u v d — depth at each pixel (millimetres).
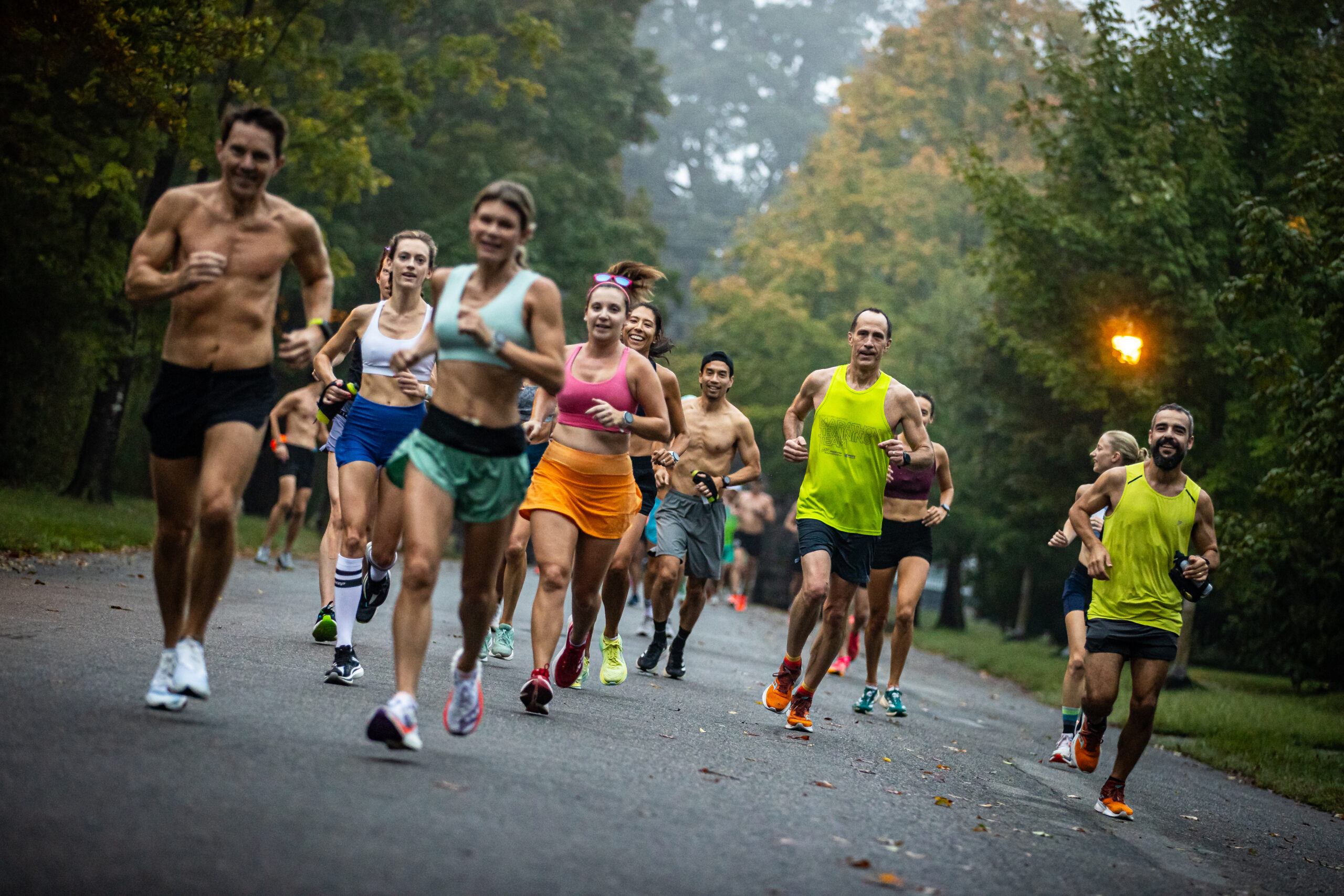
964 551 67688
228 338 9484
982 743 18297
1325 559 33000
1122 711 26172
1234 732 22828
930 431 65250
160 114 30438
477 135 61656
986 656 40906
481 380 9367
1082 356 37250
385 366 13891
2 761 7379
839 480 14547
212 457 9305
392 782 8164
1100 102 36281
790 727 14938
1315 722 25641
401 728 8789
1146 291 35750
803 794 10609
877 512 14719
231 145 9438
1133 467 13109
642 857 7395
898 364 68062
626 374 12906
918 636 52531
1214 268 35312
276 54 37594
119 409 41188
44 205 35938
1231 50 35406
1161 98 36031
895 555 19438
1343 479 22750
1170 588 12836
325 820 7012
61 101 36062
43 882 5559
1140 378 35562
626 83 68500
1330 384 22531
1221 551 26609
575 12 66188
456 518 9594
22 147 34031
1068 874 9266
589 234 61969
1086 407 37438
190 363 9438
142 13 28203
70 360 42250
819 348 77562
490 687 14148
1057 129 80562
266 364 9680
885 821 10055
